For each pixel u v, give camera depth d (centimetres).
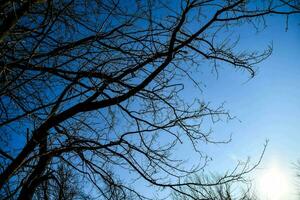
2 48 446
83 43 519
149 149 554
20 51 491
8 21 438
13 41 442
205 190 518
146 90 550
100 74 515
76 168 560
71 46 512
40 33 378
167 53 497
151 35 524
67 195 600
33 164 566
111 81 518
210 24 484
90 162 560
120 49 528
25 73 520
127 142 544
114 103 518
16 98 546
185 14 466
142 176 535
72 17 530
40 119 556
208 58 512
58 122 519
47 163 579
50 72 482
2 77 472
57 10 505
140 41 534
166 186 521
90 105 523
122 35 538
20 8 448
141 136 548
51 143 551
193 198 514
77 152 556
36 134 512
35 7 511
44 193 589
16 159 493
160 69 506
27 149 500
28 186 564
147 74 557
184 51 495
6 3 445
